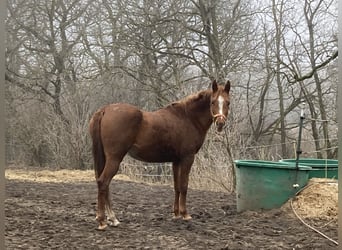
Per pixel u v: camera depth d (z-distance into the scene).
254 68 16.67
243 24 16.61
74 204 7.90
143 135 5.84
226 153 11.05
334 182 7.30
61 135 17.55
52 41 18.77
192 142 6.21
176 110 6.20
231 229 5.81
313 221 6.31
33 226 5.76
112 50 17.16
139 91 17.67
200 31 16.20
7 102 19.02
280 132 18.88
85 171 15.24
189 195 9.59
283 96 18.47
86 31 17.52
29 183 11.41
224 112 5.97
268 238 5.36
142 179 14.11
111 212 5.91
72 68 18.95
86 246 4.77
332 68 16.70
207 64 16.61
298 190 6.96
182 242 5.05
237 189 7.21
